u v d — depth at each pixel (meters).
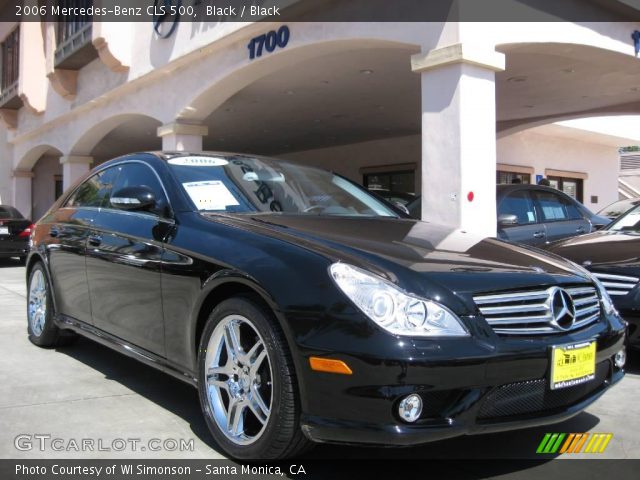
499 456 3.07
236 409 2.93
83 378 4.30
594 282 3.31
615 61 9.34
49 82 17.38
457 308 2.58
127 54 12.72
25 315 6.75
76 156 16.75
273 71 10.12
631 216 5.90
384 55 9.55
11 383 4.18
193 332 3.20
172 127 11.66
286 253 2.83
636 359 5.00
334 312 2.53
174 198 3.66
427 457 3.04
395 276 2.63
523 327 2.71
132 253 3.71
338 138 18.41
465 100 6.90
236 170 4.09
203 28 10.46
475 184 6.98
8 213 13.30
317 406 2.53
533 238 7.81
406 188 17.84
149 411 3.64
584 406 2.91
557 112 14.16
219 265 3.01
